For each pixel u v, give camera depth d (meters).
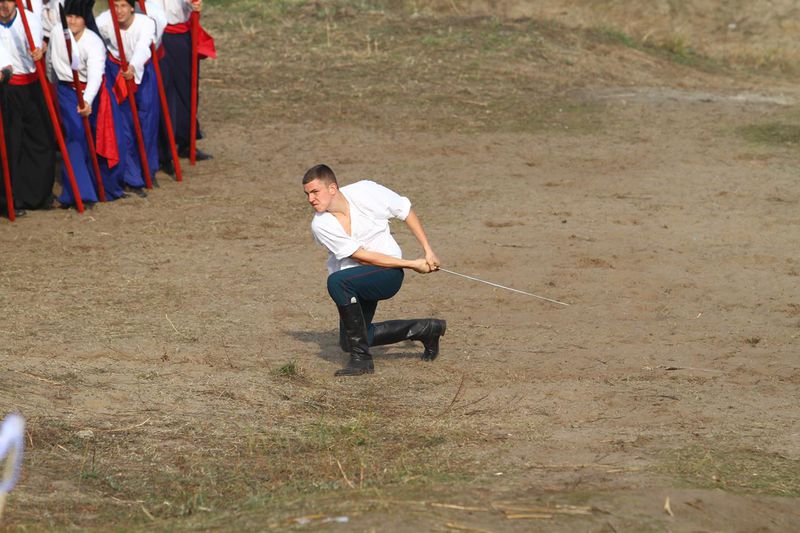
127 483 19.64
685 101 71.25
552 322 32.34
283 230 43.66
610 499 17.38
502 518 16.28
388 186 50.75
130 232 43.03
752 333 31.22
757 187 50.56
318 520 16.09
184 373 26.84
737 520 17.12
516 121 64.38
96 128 46.28
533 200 48.06
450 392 26.12
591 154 57.31
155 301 34.12
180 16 52.44
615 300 34.53
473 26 85.06
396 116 64.50
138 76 46.53
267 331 31.27
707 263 38.53
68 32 43.28
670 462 20.64
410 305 33.97
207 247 40.97
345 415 24.20
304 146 58.19
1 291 34.88
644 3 96.50
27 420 22.20
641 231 42.91
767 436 22.72
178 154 55.44
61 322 31.56
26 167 45.03
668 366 28.33
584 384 26.75
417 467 20.23
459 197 48.78
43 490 18.89
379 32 82.62
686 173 53.25
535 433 22.80
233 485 19.59
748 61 89.19
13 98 43.88
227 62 74.62
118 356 28.31
